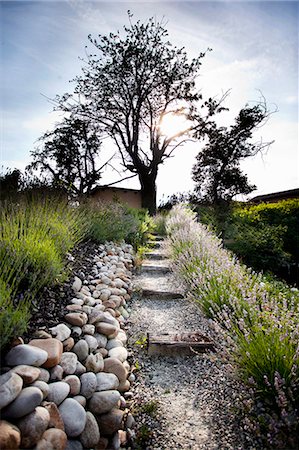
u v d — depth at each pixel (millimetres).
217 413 1805
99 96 16031
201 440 1639
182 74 16141
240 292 2766
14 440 1161
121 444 1650
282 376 1602
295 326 1858
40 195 4742
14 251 2232
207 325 2836
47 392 1521
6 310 1670
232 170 17891
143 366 2408
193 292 3387
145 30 15125
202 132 17031
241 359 1823
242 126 16859
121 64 15398
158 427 1770
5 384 1339
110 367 2062
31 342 1793
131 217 6887
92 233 4664
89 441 1543
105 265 3910
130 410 1907
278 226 7609
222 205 12141
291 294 3285
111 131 16656
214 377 2145
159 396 2045
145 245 6668
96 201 6547
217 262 3611
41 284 2287
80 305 2504
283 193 16594
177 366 2400
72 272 3080
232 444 1564
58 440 1328
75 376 1763
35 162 16312
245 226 8406
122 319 3008
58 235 3096
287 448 1393
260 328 1847
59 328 2033
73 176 17453
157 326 3039
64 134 16891
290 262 6812
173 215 9547
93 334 2309
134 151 16328
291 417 1438
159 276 4758
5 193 4629
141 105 16531
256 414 1603
